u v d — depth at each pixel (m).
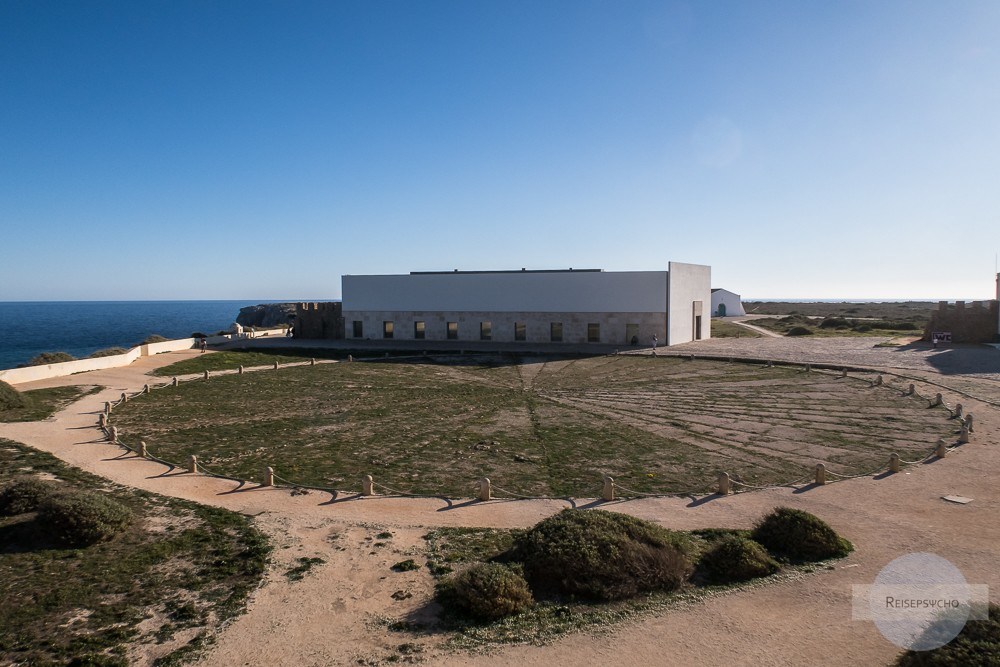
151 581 13.32
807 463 22.84
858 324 90.44
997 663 8.30
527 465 23.00
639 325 63.84
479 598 11.96
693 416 31.44
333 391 39.66
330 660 10.53
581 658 10.53
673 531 15.23
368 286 74.56
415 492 19.92
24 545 15.03
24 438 26.02
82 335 158.75
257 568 13.98
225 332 85.44
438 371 48.66
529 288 67.88
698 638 11.09
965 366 45.91
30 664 10.30
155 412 32.84
